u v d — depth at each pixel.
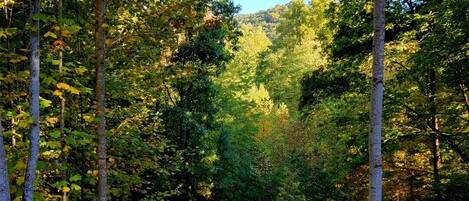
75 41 9.02
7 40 7.15
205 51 19.02
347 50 15.56
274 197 25.36
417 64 12.01
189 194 21.03
